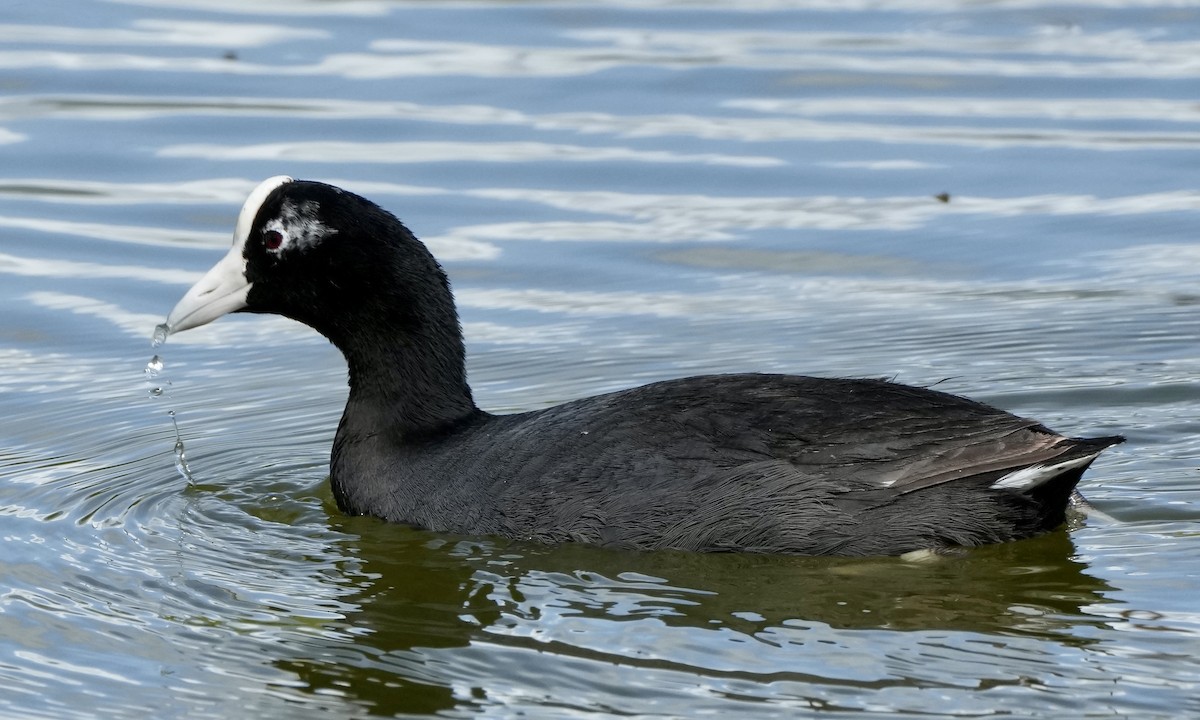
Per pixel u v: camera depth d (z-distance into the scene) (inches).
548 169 831.1
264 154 841.5
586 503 439.2
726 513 431.2
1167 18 1051.9
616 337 663.8
